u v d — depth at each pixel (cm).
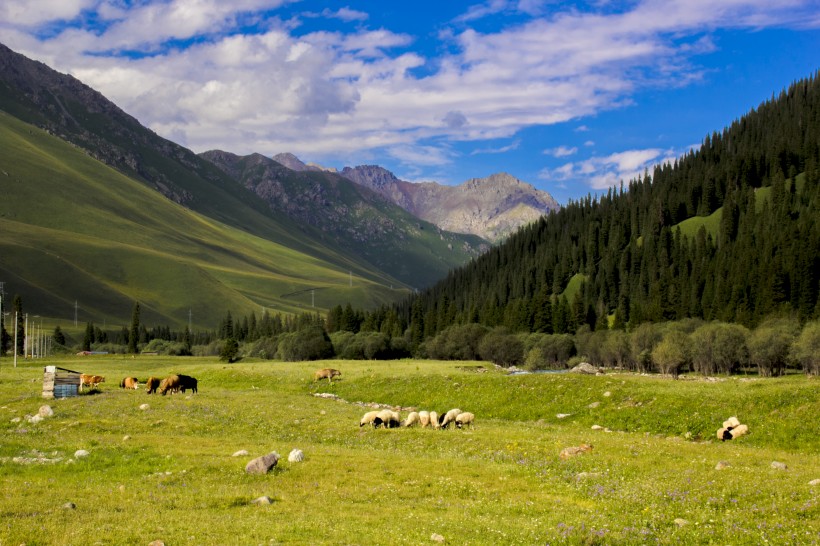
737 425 3950
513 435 3766
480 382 6350
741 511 1948
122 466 2734
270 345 16812
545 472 2711
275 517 1992
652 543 1709
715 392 4681
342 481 2547
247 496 2253
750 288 17112
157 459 2861
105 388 6544
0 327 17450
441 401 6084
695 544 1689
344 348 15512
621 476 2556
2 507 2023
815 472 2539
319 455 3045
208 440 3506
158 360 15075
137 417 4341
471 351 15275
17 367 10831
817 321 11531
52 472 2625
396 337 17012
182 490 2352
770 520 1844
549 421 4984
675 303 18638
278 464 2770
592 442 3444
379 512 2095
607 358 14638
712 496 2133
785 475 2459
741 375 11562
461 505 2209
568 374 6331
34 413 4484
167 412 4597
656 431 4306
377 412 4206
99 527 1817
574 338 16325
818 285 16262
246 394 6253
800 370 12138
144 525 1853
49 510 2003
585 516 1991
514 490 2444
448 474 2706
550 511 2105
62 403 5019
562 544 1712
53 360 14000
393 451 3350
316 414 4766
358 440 3684
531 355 13250
